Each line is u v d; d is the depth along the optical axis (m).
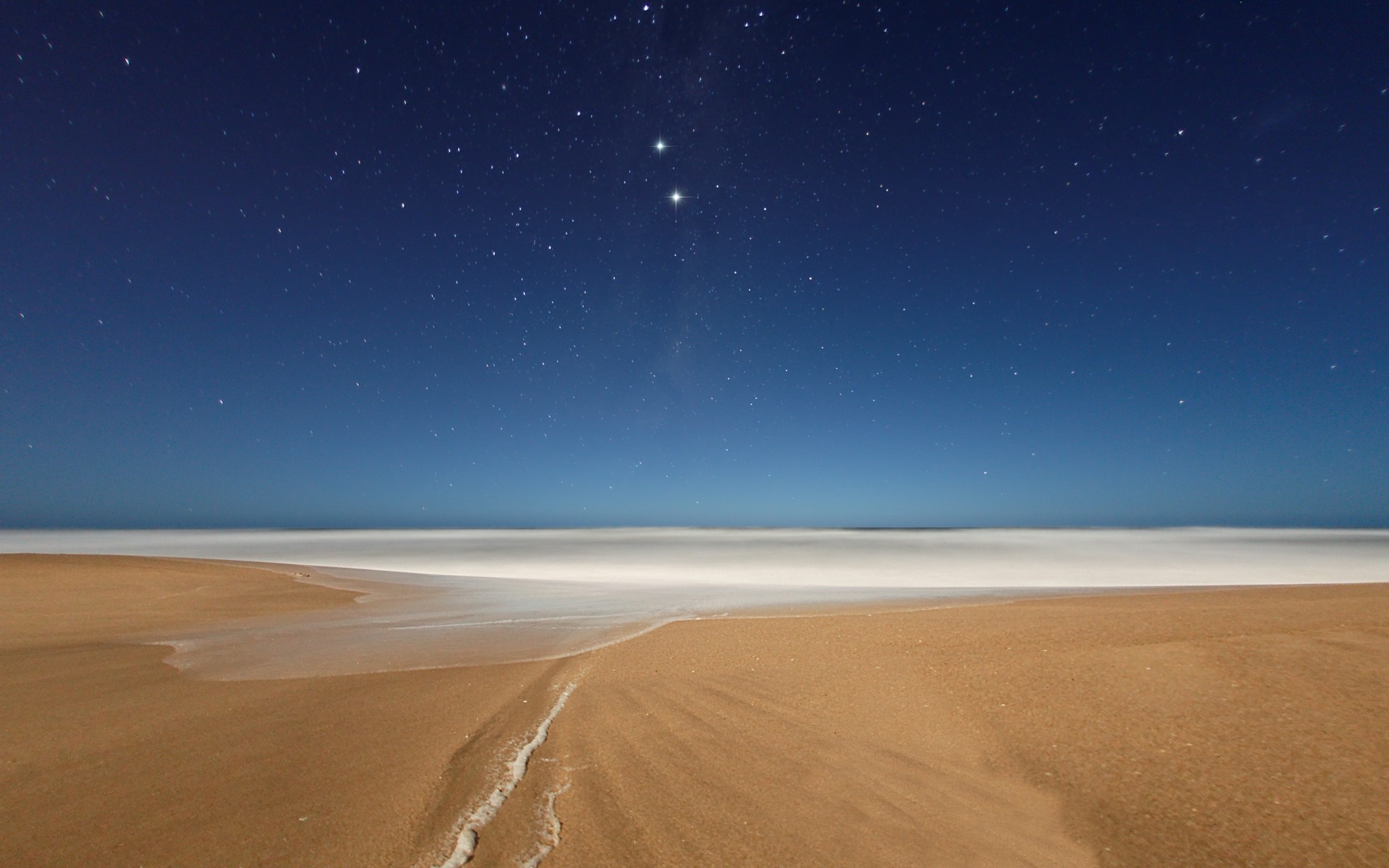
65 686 6.33
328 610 12.88
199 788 3.69
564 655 7.98
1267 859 2.79
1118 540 53.44
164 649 8.48
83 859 2.85
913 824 3.24
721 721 4.88
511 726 4.92
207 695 5.95
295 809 3.42
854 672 6.01
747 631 8.54
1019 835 3.10
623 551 41.97
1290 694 4.60
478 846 3.03
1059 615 8.87
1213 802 3.29
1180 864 2.79
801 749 4.27
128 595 14.30
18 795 3.58
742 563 31.84
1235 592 12.87
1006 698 4.96
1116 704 4.67
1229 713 4.36
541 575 24.44
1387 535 60.47
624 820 3.32
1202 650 5.67
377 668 7.23
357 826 3.21
